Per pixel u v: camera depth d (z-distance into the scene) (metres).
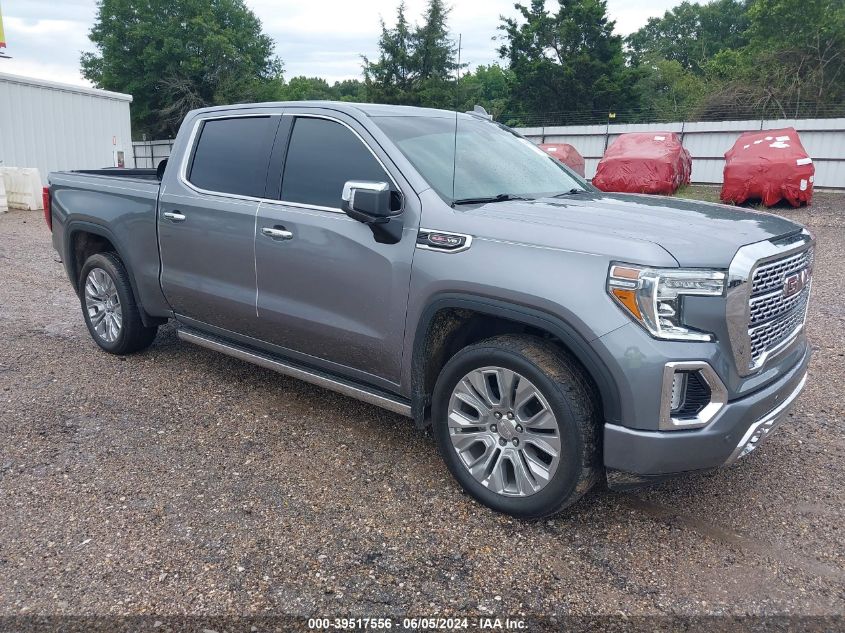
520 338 3.08
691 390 2.77
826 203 18.38
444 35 44.44
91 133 21.75
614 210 3.34
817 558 2.92
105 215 5.05
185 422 4.22
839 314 6.90
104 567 2.78
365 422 4.27
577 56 45.69
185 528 3.06
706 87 43.69
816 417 4.41
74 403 4.49
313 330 3.80
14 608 2.53
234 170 4.28
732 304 2.74
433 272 3.21
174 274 4.63
